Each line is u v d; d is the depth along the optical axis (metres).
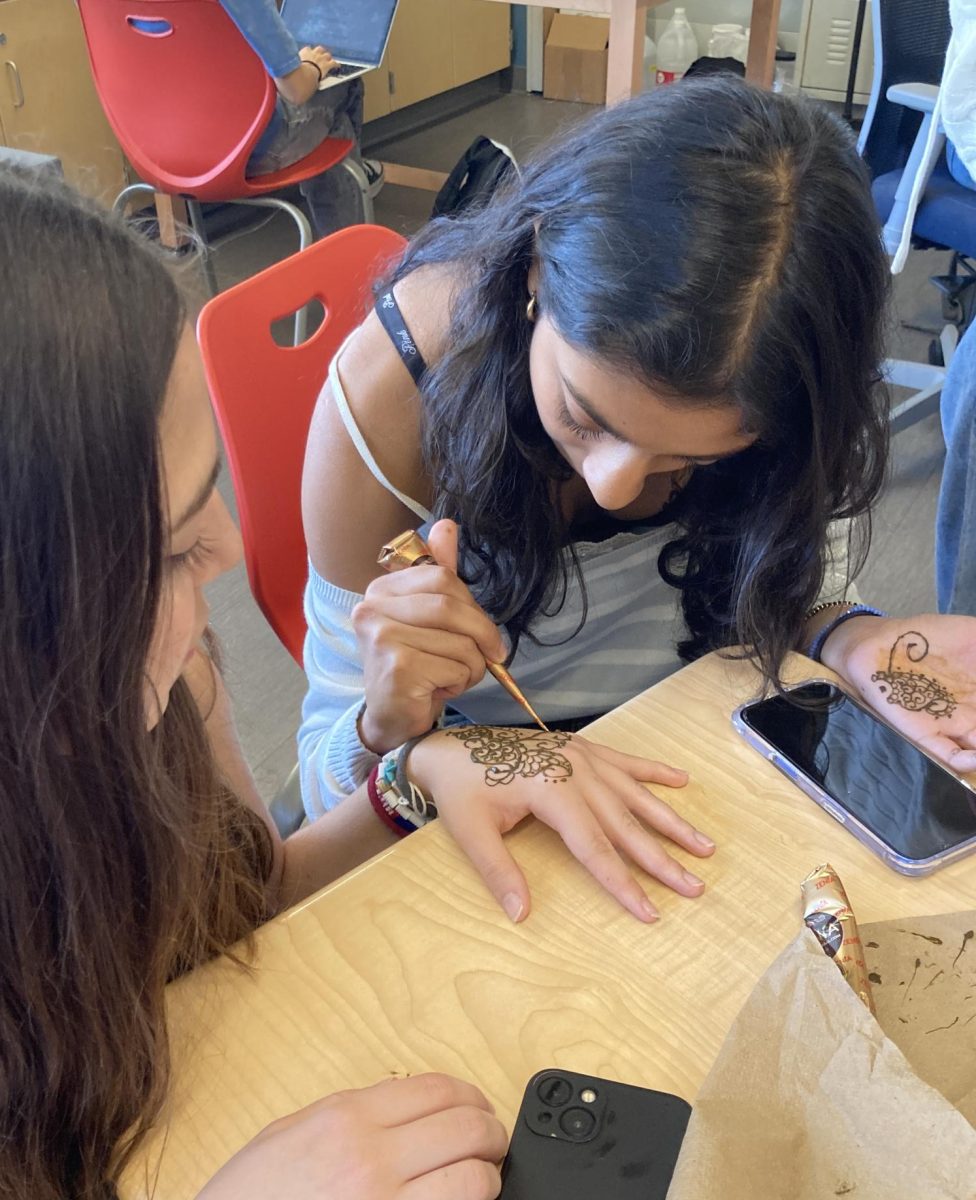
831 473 0.76
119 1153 0.51
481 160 1.87
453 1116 0.49
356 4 2.62
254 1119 0.52
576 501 0.94
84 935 0.48
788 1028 0.47
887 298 0.72
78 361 0.38
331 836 0.80
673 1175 0.45
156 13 2.16
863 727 0.73
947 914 0.57
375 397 0.92
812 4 4.05
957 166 2.05
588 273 0.64
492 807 0.67
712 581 0.92
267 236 3.43
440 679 0.79
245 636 2.04
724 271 0.61
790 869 0.64
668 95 0.69
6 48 2.82
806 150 0.64
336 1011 0.56
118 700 0.44
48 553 0.39
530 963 0.58
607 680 1.02
